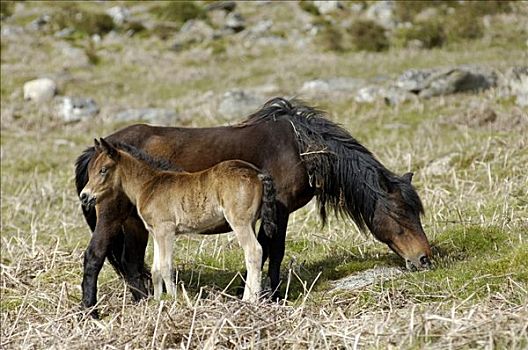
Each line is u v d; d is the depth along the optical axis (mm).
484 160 19703
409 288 10984
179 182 11250
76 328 10148
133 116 31906
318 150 11992
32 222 18703
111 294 12930
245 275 13219
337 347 8883
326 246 14766
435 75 30609
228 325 9492
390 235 12180
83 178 12617
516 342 8188
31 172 24672
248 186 10789
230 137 12125
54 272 14672
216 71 40188
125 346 9234
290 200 12070
